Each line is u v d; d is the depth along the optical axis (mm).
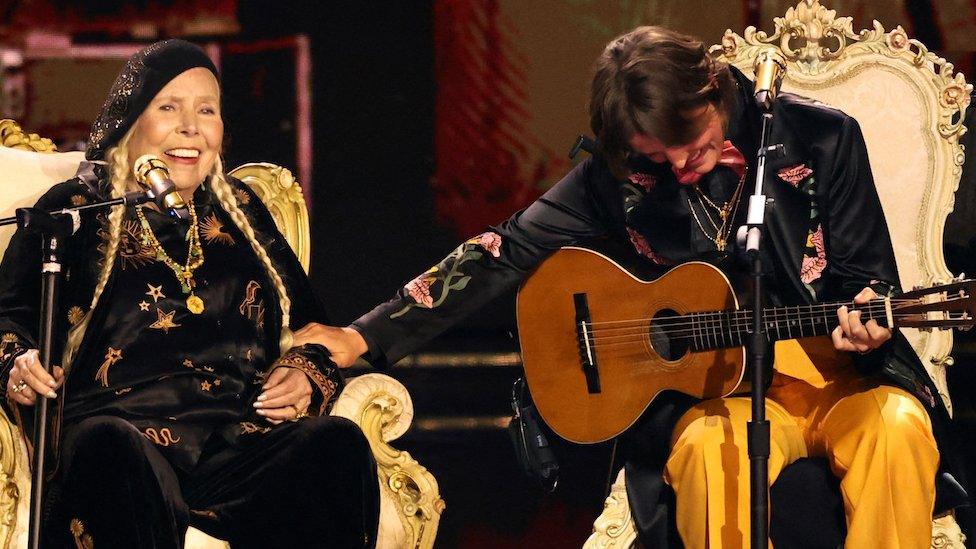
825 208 11852
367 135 21625
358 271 21734
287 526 11438
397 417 12328
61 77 21375
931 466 10906
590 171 12633
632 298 12070
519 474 19109
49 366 10305
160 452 11375
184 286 11852
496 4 21156
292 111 21688
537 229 12672
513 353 21328
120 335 11656
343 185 21703
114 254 11750
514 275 12750
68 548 10859
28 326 11609
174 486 10805
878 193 13125
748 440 10242
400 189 21625
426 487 12281
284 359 11977
